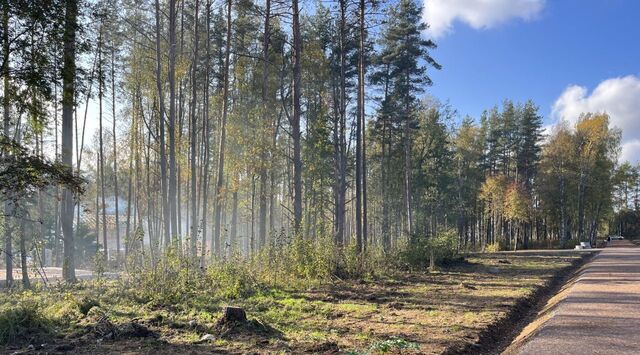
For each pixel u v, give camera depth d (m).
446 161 45.62
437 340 7.41
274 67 25.70
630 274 16.41
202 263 14.44
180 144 24.00
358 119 23.33
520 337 8.17
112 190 46.47
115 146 31.89
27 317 7.39
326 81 30.14
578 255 31.31
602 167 54.47
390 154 39.38
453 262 23.08
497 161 60.53
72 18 8.45
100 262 12.27
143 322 8.20
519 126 57.84
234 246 16.64
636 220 84.06
